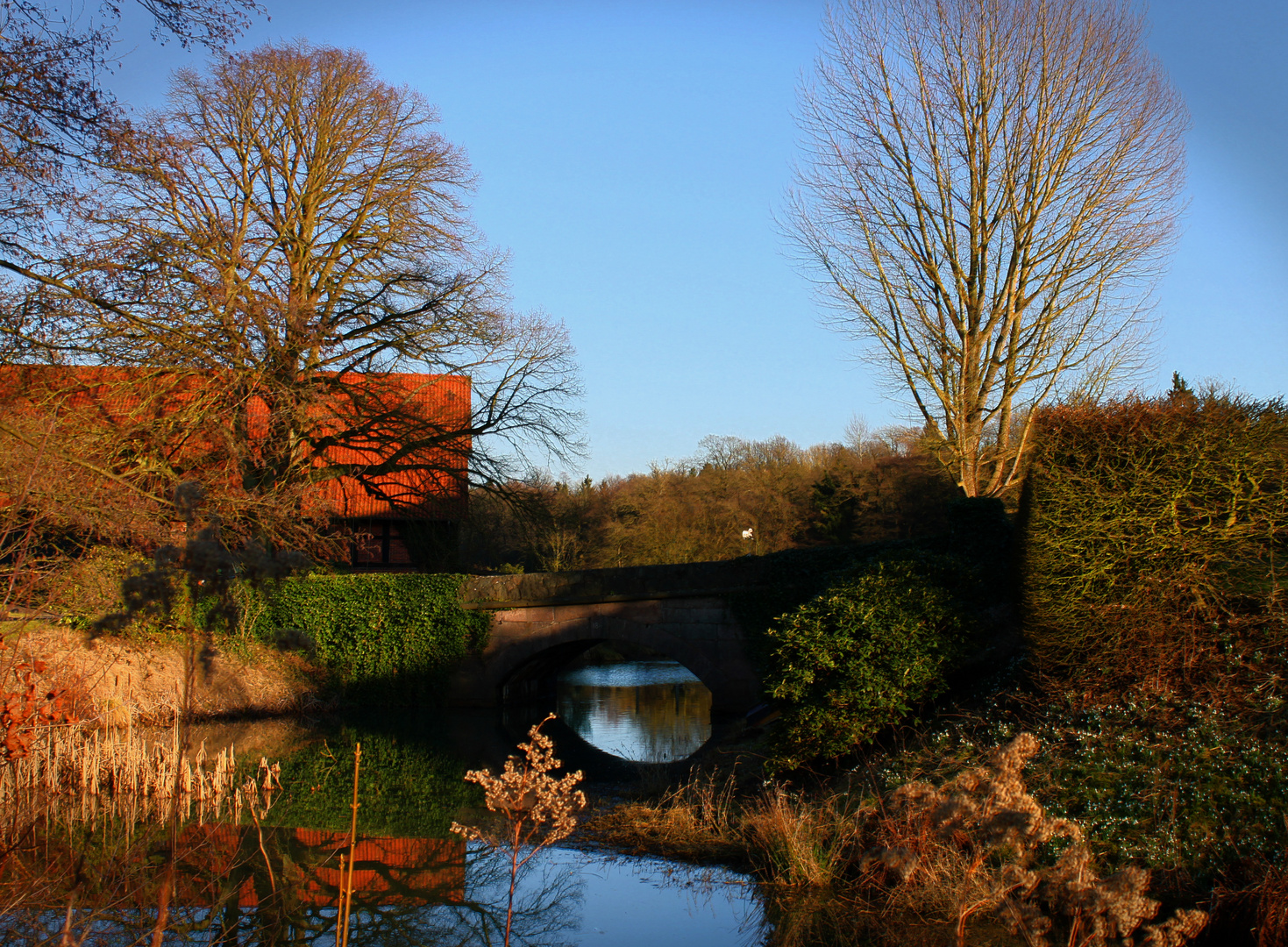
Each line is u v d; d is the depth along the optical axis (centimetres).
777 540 3959
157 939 305
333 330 1947
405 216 2078
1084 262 1764
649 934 646
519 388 2272
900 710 948
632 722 1952
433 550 2433
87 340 1370
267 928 659
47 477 887
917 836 673
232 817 994
